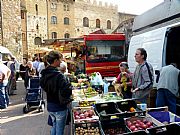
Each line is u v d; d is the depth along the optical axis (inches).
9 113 317.7
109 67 443.2
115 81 257.0
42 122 271.9
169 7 260.7
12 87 473.1
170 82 198.5
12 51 908.6
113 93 231.8
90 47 437.1
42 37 1807.3
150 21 308.5
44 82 158.7
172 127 118.0
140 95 188.1
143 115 146.7
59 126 163.3
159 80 207.2
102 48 442.6
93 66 434.9
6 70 331.3
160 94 203.0
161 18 276.8
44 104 349.1
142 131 114.7
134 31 376.8
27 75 408.5
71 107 185.8
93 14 2191.2
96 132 133.1
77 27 2071.9
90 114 154.9
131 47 347.3
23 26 1660.9
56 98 159.0
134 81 195.8
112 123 139.9
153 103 225.0
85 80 300.7
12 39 909.8
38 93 323.6
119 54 450.0
